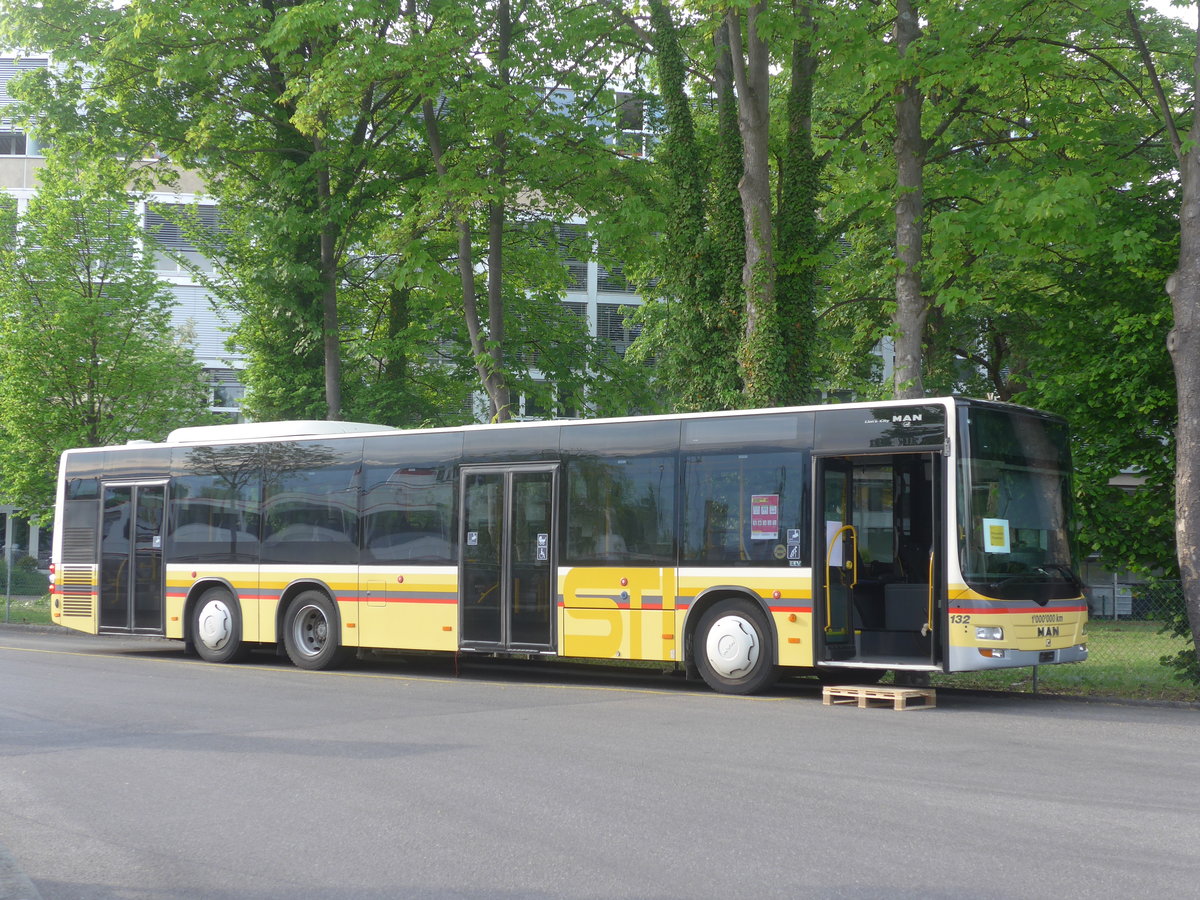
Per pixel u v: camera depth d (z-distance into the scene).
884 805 8.27
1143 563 16.42
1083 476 16.44
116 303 31.83
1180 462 14.96
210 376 39.59
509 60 24.39
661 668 19.47
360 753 10.49
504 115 23.56
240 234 31.58
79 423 32.06
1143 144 19.11
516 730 11.85
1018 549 14.37
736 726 12.15
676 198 23.41
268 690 15.59
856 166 20.33
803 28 18.77
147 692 15.23
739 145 22.58
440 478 17.97
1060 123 20.09
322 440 19.38
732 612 15.27
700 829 7.59
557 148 24.70
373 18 23.17
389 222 28.17
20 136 51.38
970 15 17.41
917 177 19.70
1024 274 19.41
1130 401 16.12
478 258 31.62
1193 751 10.61
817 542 14.77
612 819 7.89
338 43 23.52
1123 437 16.42
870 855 6.92
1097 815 7.94
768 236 21.25
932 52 18.11
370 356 34.22
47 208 31.77
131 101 28.27
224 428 20.84
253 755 10.44
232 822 7.96
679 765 9.84
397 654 22.19
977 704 14.52
